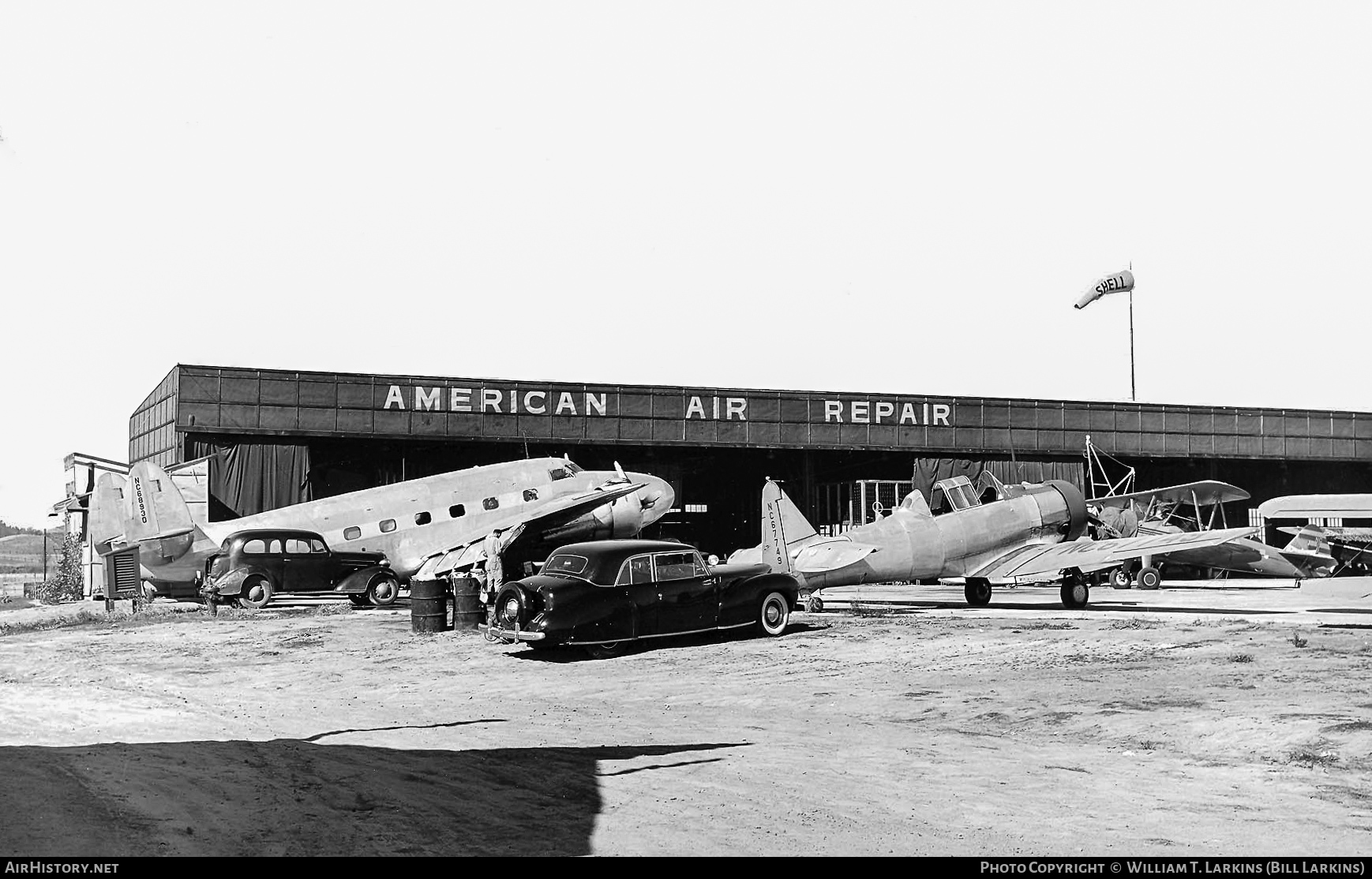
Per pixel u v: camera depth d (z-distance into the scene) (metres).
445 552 35.88
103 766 10.42
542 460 41.25
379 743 11.94
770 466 65.00
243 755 11.09
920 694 15.90
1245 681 15.34
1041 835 7.96
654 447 53.12
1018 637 22.45
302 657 22.52
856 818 8.45
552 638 21.03
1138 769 10.39
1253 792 9.39
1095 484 61.22
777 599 24.25
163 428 51.09
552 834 7.97
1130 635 21.80
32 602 55.91
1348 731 11.60
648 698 16.55
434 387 49.84
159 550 36.41
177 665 21.50
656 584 22.38
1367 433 65.00
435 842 7.75
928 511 31.47
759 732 12.86
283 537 35.28
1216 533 30.16
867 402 56.41
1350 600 21.16
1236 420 62.28
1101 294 66.12
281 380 47.66
